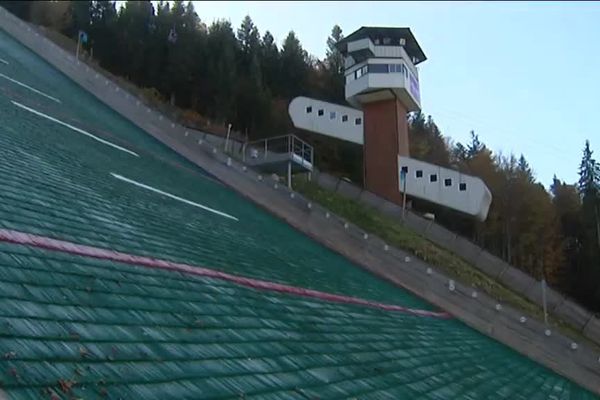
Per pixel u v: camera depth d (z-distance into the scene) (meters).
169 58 46.38
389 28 28.59
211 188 17.44
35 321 3.48
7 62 18.92
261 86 46.81
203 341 4.63
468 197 27.67
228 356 4.52
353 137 31.50
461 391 6.87
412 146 49.88
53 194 7.68
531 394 8.81
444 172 28.12
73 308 4.05
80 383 2.93
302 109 32.91
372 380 5.65
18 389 2.60
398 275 16.48
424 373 7.05
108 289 4.89
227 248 9.95
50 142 11.51
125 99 21.88
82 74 22.88
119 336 3.91
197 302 5.79
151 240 7.77
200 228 10.77
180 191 14.23
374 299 12.20
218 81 44.75
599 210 30.36
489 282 22.58
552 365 13.78
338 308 9.14
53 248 5.37
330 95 51.91
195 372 3.85
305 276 10.91
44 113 14.47
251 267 9.19
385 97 29.08
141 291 5.29
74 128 14.80
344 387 4.98
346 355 6.28
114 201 9.35
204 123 39.28
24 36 24.27
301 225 17.92
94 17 48.22
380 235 23.44
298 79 53.06
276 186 18.69
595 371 13.34
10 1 47.75
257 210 17.86
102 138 15.69
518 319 14.64
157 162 16.80
